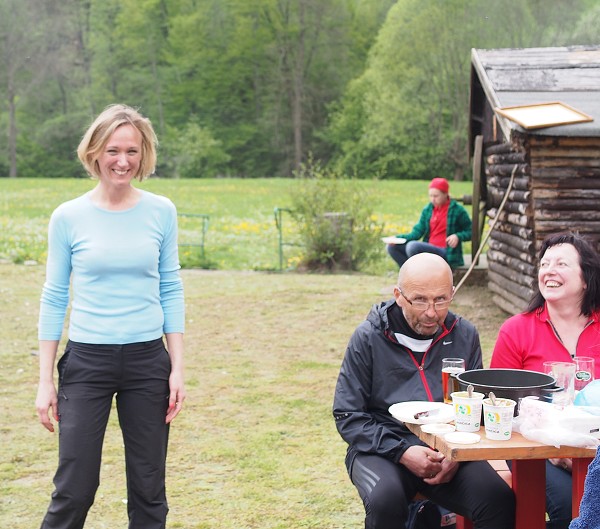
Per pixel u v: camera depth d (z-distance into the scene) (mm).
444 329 3680
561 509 3580
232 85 74625
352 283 13055
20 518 4551
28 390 7250
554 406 3076
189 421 6316
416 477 3559
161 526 3520
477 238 10602
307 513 4609
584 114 8547
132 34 74562
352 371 3684
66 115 71062
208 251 18250
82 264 3379
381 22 74688
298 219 15219
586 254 3877
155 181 43500
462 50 59969
